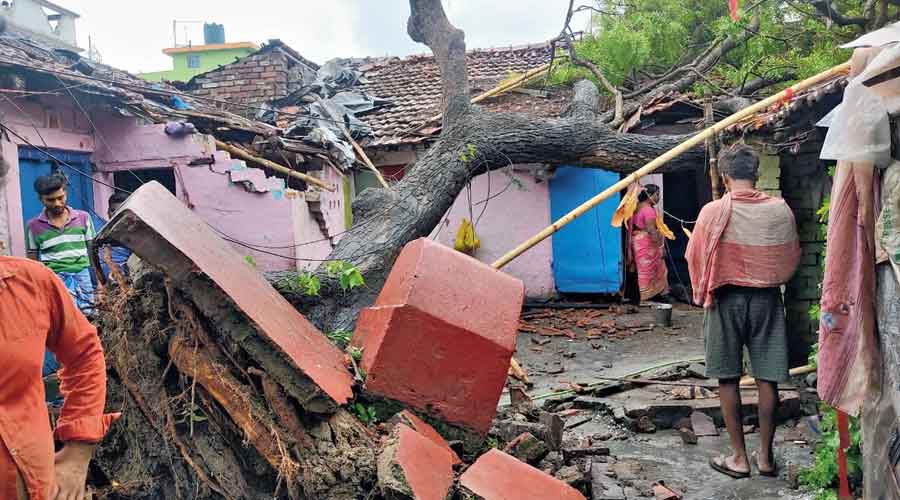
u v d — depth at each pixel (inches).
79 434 92.6
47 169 314.7
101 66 414.0
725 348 179.5
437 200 308.5
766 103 221.3
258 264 387.9
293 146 430.3
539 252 497.0
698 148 327.9
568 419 239.6
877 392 113.1
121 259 290.0
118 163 360.8
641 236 454.6
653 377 279.0
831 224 118.5
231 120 413.7
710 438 214.5
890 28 113.5
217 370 130.4
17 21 526.3
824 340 120.1
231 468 132.1
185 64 1191.6
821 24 354.0
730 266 175.3
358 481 123.6
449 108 329.4
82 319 95.4
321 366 138.9
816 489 165.9
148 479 138.5
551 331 396.5
